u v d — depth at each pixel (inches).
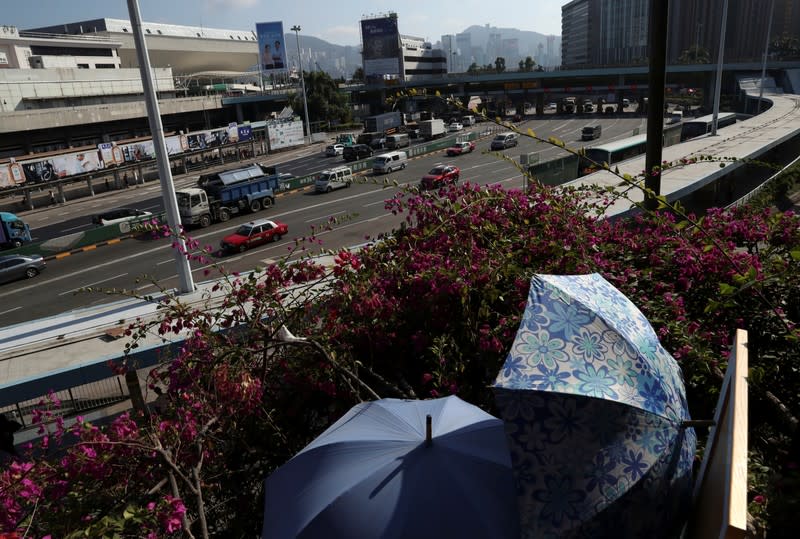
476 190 236.1
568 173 1175.0
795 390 141.8
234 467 167.8
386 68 4097.0
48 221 1449.3
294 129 2576.3
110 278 927.7
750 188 1234.0
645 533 83.2
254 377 164.6
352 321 185.9
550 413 82.1
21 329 634.8
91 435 144.3
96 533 116.2
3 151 2117.4
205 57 4781.0
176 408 169.9
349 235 1061.1
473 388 172.7
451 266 181.0
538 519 80.4
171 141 1987.0
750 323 161.6
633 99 4394.7
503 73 3521.2
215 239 1104.2
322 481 100.4
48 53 3371.1
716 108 1461.6
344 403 177.2
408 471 96.3
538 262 196.7
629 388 88.0
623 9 6958.7
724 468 67.4
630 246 202.8
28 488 133.0
